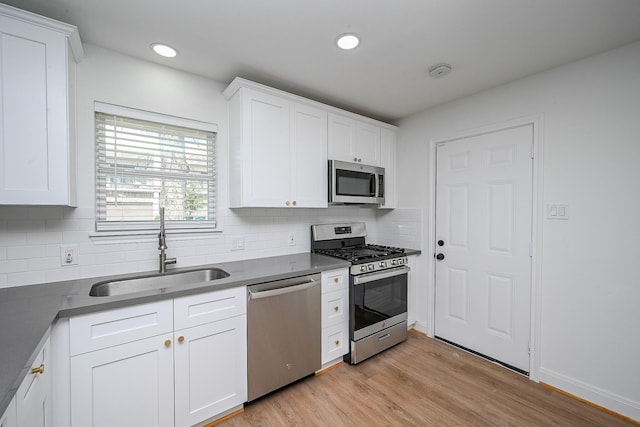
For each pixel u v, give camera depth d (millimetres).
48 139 1367
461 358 2367
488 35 1607
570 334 1901
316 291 2023
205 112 2123
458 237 2555
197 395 1519
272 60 1891
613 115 1739
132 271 1850
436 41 1669
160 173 1989
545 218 2018
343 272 2215
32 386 912
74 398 1197
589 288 1829
